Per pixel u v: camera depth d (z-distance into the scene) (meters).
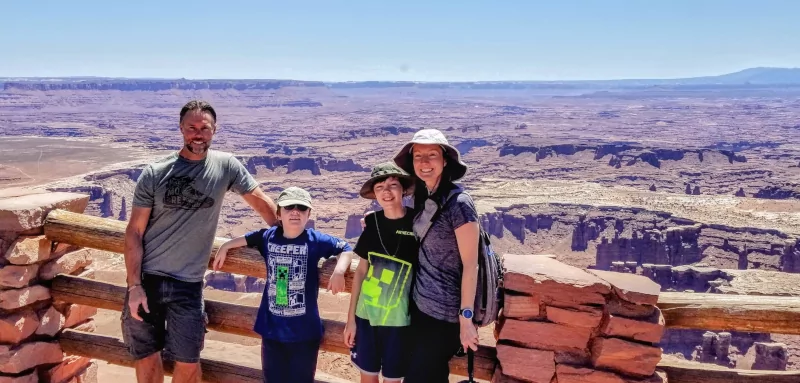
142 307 5.78
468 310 5.01
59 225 6.32
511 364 5.16
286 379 5.82
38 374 6.61
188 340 5.89
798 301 5.34
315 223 117.88
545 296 5.10
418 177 5.31
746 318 5.34
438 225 5.12
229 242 6.11
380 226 5.44
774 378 5.46
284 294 5.75
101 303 6.44
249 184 6.09
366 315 5.51
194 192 5.71
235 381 6.44
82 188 123.25
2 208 6.05
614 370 4.99
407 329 5.45
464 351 5.50
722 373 5.52
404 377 5.44
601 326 5.05
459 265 5.20
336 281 5.64
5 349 6.18
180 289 5.82
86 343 6.66
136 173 145.12
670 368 5.59
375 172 5.27
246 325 6.38
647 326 4.92
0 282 6.09
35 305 6.44
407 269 5.38
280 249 5.80
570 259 89.00
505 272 5.19
